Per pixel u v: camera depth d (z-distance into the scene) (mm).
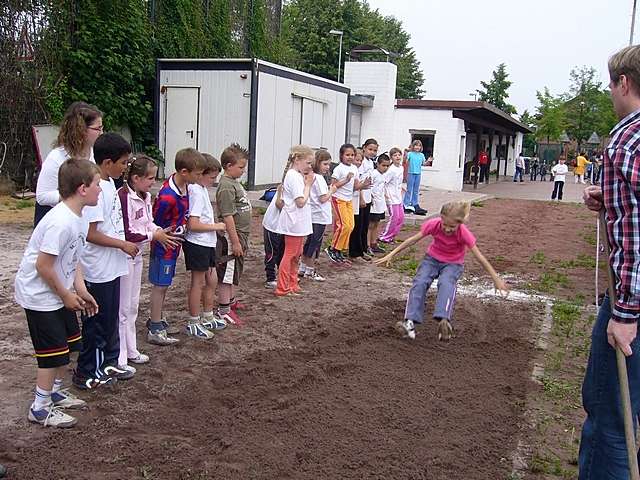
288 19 51281
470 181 33562
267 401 4738
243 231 6609
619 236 3010
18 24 14961
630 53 3121
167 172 18938
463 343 6449
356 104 26797
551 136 62875
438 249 6539
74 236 4039
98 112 4816
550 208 22031
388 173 11742
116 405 4527
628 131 3027
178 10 20125
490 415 4750
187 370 5254
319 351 5914
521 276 9906
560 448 4344
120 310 5000
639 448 3826
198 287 5949
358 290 8422
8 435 4039
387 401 4891
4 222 11727
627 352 3035
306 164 7609
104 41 17000
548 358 6133
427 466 3934
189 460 3824
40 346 4113
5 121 14883
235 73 17844
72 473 3621
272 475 3703
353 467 3863
